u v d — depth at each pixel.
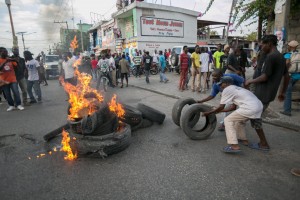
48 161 3.86
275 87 3.98
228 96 3.85
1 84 7.43
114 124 4.26
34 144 4.66
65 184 3.14
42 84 15.48
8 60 7.50
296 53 5.40
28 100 9.62
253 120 3.88
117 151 3.99
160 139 4.68
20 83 8.40
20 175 3.43
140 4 19.22
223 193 2.83
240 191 2.86
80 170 3.51
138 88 11.75
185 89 10.37
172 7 21.28
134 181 3.15
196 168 3.45
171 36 22.00
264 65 3.95
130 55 21.44
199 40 27.05
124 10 20.61
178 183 3.07
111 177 3.27
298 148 4.04
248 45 28.48
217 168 3.44
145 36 20.20
